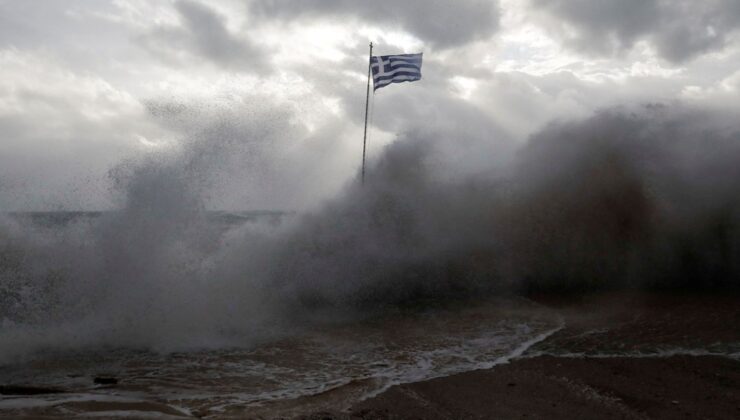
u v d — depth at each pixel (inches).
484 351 227.9
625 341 237.5
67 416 147.9
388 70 575.8
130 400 167.3
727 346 226.4
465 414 158.2
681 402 166.1
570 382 185.9
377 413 158.9
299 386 185.0
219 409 161.5
